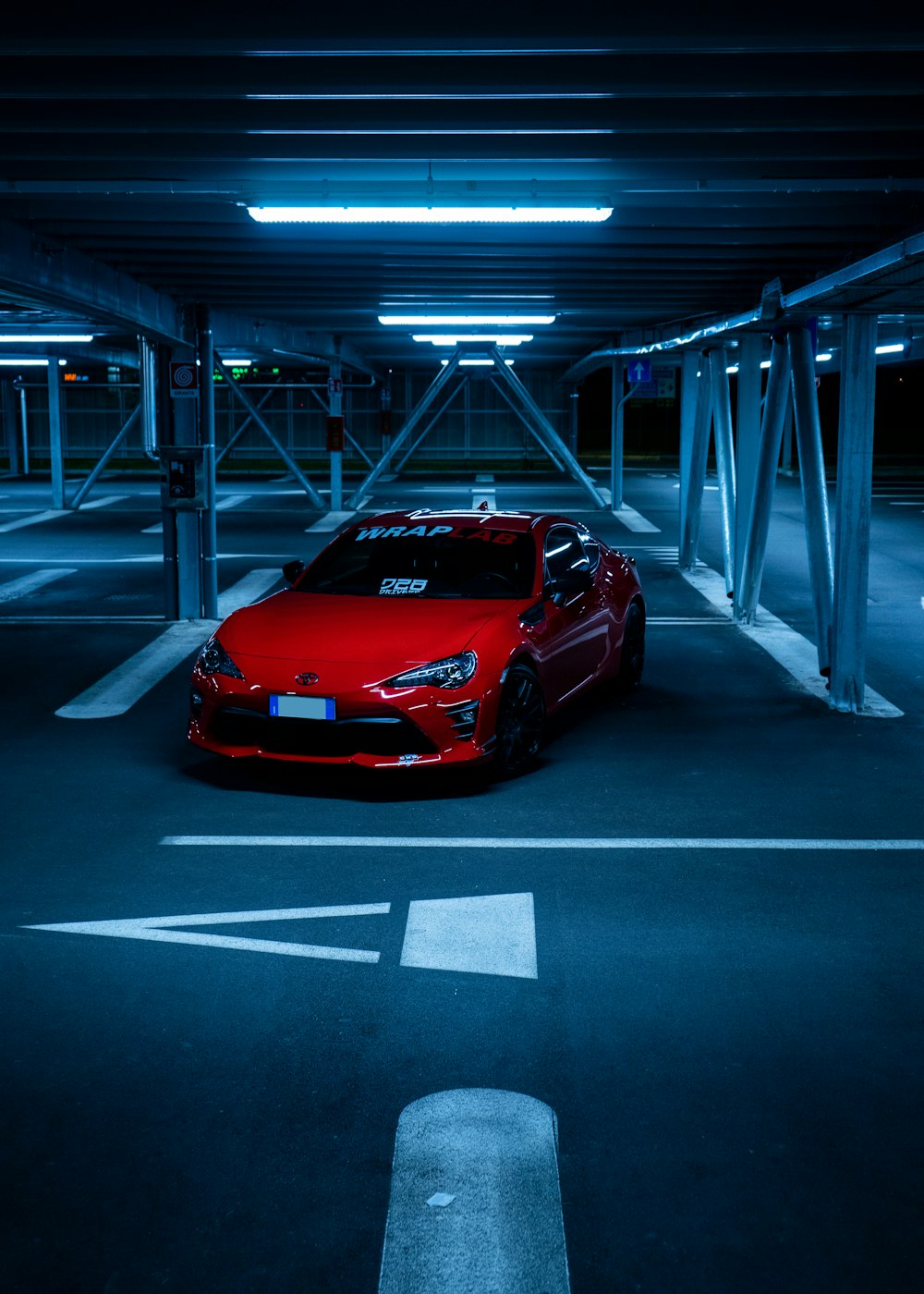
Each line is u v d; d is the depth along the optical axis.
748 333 12.38
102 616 13.14
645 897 5.20
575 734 8.06
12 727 8.27
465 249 9.64
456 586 7.50
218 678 6.66
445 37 4.36
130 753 7.58
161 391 12.41
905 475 36.84
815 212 7.93
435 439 41.06
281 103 5.59
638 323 16.77
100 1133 3.39
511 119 5.59
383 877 5.42
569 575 7.47
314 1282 2.79
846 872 5.52
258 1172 3.21
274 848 5.80
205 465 12.55
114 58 4.98
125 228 8.63
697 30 4.32
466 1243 2.92
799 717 8.57
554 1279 2.81
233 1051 3.86
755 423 12.89
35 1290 2.76
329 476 37.34
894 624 12.49
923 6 4.26
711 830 6.11
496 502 28.06
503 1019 4.07
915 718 8.56
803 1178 3.19
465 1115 3.48
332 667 6.41
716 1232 2.97
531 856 5.71
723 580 15.83
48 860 5.64
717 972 4.44
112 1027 4.01
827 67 4.87
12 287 8.64
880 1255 2.89
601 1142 3.35
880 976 4.42
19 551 19.16
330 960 4.54
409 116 5.56
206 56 4.95
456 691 6.39
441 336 21.98
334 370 25.69
